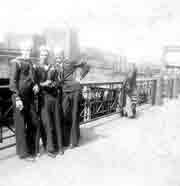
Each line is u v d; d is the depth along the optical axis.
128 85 6.09
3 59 5.29
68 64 3.61
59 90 3.59
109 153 3.67
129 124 5.54
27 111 3.11
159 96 8.50
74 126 3.74
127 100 6.12
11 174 2.81
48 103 3.27
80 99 3.78
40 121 3.33
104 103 6.11
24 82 2.96
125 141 4.30
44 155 3.43
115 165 3.25
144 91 8.25
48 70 3.26
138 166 3.26
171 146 4.12
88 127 5.13
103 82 5.63
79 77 3.84
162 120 6.08
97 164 3.25
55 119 3.41
